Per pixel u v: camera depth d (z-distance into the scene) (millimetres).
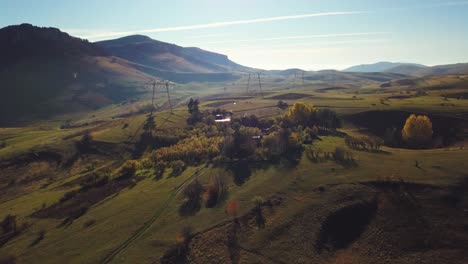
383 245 53156
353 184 69125
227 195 74312
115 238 62125
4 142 166375
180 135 143250
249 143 102875
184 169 98812
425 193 62281
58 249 61312
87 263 55312
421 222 55781
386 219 58250
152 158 115312
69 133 173625
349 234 57500
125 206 75875
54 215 78125
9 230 72875
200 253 54938
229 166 93875
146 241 59719
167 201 75500
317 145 103875
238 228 60469
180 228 62594
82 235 65250
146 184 89875
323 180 73750
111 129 161500
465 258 47719
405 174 70375
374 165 79188
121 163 125438
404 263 48938
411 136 114938
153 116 183125
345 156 88125
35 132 196625
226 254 54281
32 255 60656
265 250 54500
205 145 117562
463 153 83375
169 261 53625
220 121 160125
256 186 76750
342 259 52062
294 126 135000
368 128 142375
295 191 71125
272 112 180750
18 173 120875
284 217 62000
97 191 90312
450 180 65125
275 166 88500
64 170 124125
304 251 53781
